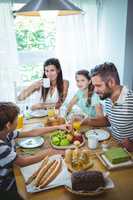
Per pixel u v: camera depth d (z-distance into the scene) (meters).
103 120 2.11
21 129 2.05
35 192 1.26
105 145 1.71
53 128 1.98
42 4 1.66
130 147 1.67
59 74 2.79
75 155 1.49
